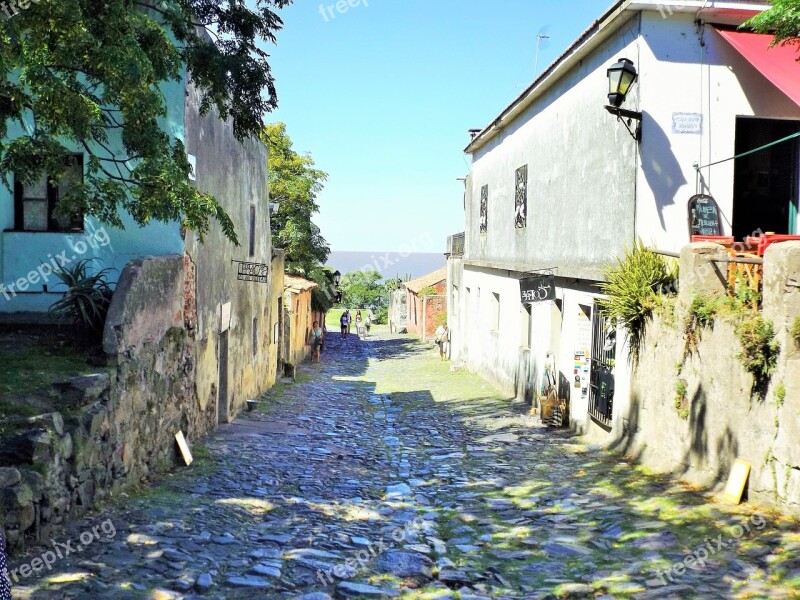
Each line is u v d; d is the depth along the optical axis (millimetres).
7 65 6422
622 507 7559
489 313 21609
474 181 24328
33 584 5020
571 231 13336
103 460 7383
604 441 11523
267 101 10648
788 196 11641
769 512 6621
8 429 6211
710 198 10492
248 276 16234
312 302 35594
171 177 7668
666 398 9180
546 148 15039
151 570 5488
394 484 9516
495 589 5504
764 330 6766
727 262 8047
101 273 9594
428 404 18359
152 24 7977
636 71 10352
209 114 12102
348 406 18188
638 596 5145
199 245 11492
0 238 10539
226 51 10266
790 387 6445
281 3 10258
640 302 9727
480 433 13578
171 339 9945
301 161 35094
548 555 6336
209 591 5203
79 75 9445
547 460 10664
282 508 7945
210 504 7805
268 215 19844
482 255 22703
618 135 11148
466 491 9008
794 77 9234
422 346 38938
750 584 5160
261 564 5836
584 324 12688
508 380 18625
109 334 8055
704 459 8125
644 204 10500
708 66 10484
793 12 8773
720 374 7781
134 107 7238
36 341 8984
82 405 7145
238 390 15336
